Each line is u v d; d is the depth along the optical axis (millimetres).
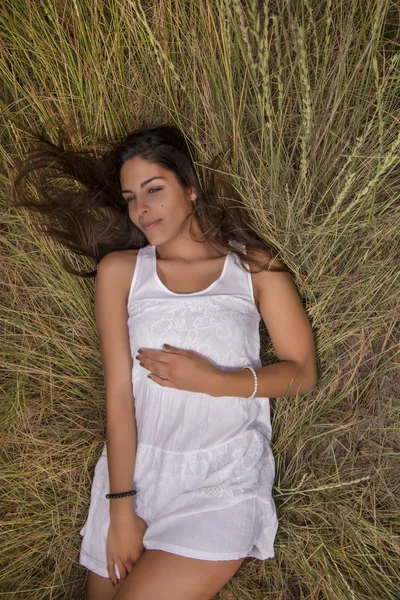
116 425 1628
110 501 1588
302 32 1463
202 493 1522
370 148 1809
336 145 1804
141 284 1682
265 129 1805
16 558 1796
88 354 2012
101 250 1956
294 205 1818
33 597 1778
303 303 1874
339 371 1861
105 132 1957
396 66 1834
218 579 1465
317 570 1739
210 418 1601
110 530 1571
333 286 1826
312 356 1710
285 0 1820
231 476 1560
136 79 1939
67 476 1890
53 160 1889
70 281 1985
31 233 1935
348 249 1849
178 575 1430
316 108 1836
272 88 1891
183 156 1688
